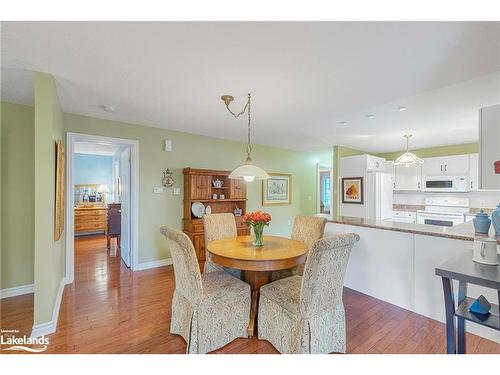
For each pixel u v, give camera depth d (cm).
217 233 306
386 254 277
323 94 258
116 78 225
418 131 418
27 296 289
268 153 577
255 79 225
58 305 257
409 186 574
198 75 218
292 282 220
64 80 229
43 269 213
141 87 245
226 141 498
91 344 200
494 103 281
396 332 219
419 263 251
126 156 416
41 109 213
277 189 598
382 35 160
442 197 549
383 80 225
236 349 196
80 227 633
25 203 297
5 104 286
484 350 192
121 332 217
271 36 162
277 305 195
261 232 253
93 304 270
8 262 288
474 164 486
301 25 151
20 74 218
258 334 210
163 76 221
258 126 394
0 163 283
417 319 241
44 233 213
